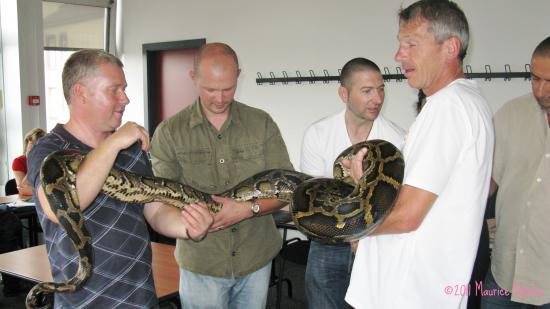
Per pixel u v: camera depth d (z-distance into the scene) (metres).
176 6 10.17
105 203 2.52
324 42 8.05
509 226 3.25
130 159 2.73
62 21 11.20
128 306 2.49
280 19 8.55
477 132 2.20
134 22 11.13
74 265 2.35
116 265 2.48
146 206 2.98
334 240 2.24
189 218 2.68
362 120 3.82
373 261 2.44
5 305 6.31
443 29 2.23
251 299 3.34
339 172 2.74
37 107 10.70
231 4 9.20
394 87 7.38
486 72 6.57
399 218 2.18
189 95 10.60
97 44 11.73
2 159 10.84
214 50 3.00
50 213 2.19
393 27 7.26
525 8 6.20
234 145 3.29
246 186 3.24
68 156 2.22
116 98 2.48
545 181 3.07
